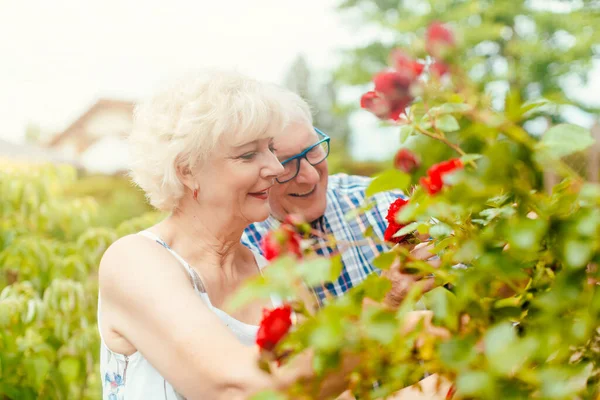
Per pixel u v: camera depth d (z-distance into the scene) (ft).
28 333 7.77
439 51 2.12
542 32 42.01
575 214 2.11
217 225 4.55
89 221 11.40
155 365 3.84
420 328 2.12
